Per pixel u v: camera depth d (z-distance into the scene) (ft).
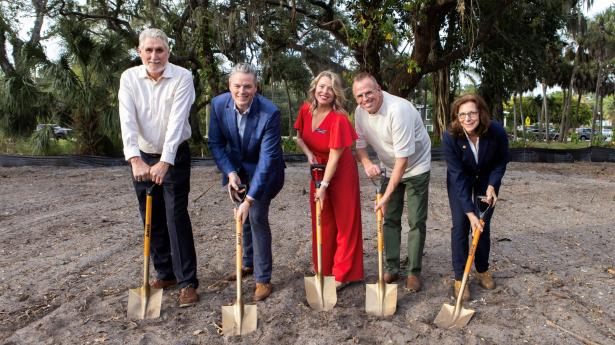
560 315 10.50
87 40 40.83
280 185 11.37
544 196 25.09
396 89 44.06
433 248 15.52
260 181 10.64
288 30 46.55
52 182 30.19
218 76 43.09
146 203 10.69
